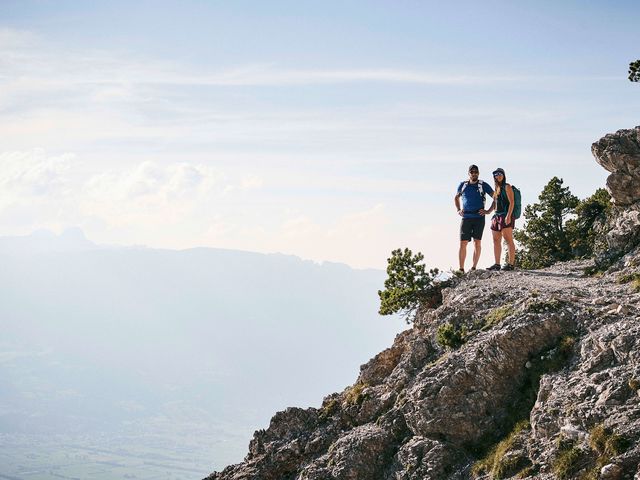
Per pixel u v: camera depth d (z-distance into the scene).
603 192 42.44
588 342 23.69
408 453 25.53
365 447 26.81
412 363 28.83
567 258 42.38
